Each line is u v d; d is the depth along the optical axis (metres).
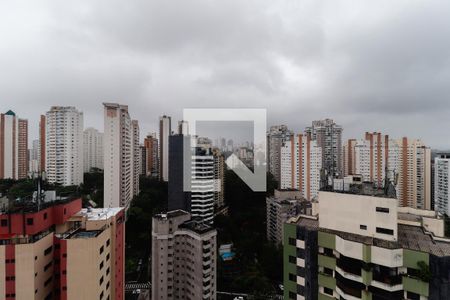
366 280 24.91
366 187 32.75
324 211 30.05
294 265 31.11
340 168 129.50
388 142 102.56
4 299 26.52
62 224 33.09
